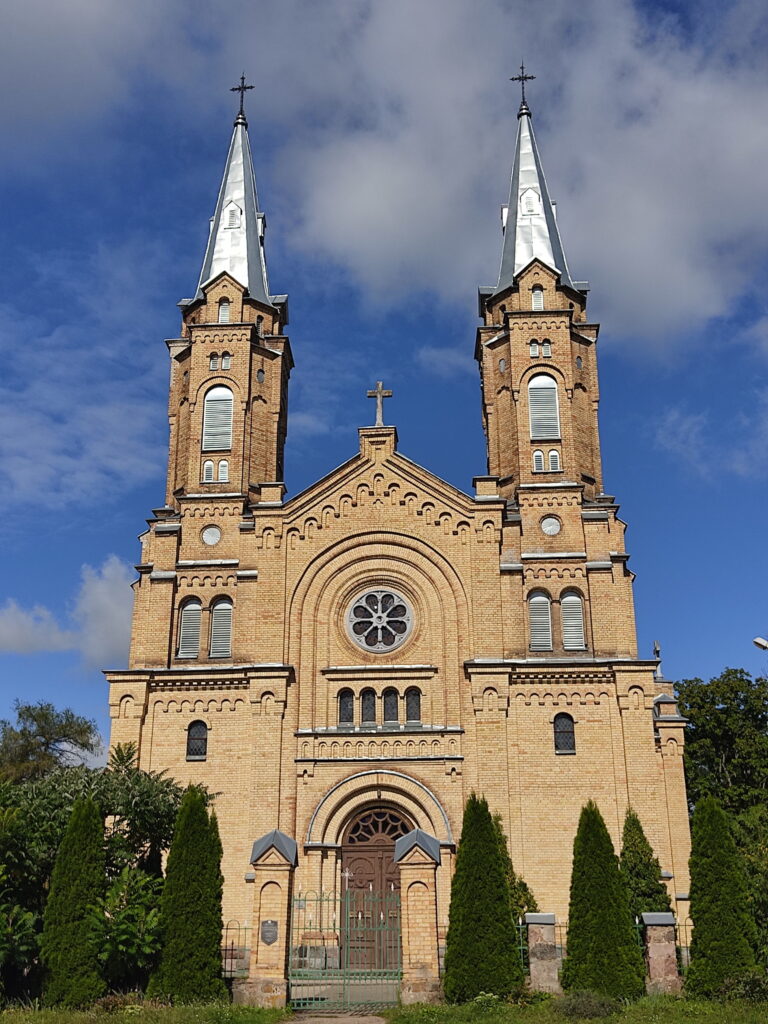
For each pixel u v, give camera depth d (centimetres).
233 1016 2745
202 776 4169
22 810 3269
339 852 4053
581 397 4925
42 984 3008
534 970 3053
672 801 4112
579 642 4362
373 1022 2798
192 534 4634
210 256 5447
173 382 5109
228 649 4428
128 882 3141
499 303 5250
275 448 4919
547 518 4588
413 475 4588
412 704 4278
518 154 5662
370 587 4478
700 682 6656
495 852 3142
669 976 3075
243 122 5878
